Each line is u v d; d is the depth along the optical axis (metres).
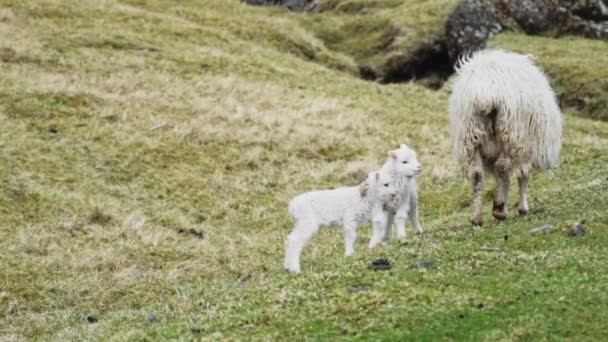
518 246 11.86
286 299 10.30
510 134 13.67
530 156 14.03
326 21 49.19
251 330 9.41
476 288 9.89
